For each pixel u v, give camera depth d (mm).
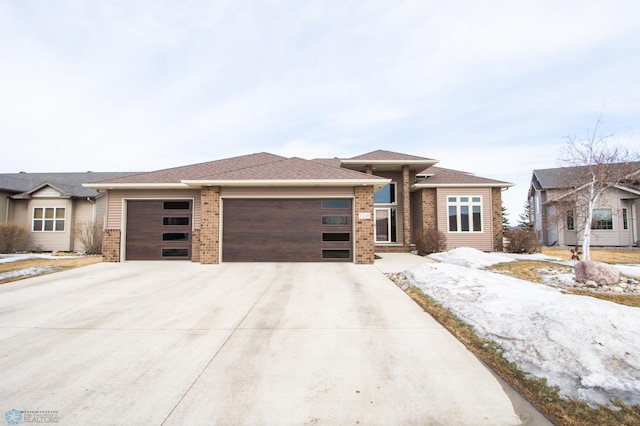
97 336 4879
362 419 2885
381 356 4156
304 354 4219
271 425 2805
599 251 16969
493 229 16516
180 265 11297
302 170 12461
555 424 2807
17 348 4453
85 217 18688
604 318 4098
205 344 4559
